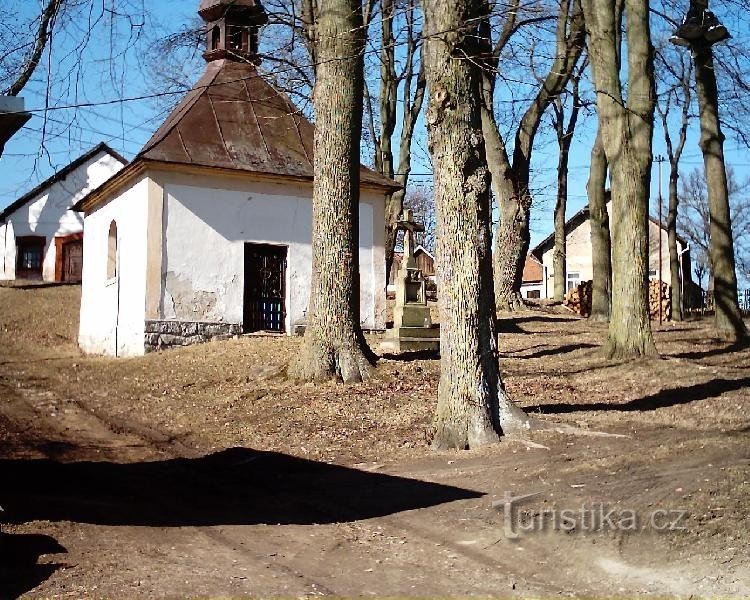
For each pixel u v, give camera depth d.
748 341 18.12
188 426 12.90
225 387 15.09
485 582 6.00
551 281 60.66
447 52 10.15
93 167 39.47
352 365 14.34
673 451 9.09
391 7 16.56
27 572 5.96
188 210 21.25
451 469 9.19
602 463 8.73
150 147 21.08
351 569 6.32
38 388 16.61
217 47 24.58
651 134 15.09
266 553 6.72
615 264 15.63
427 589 5.85
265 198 22.36
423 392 13.48
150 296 20.62
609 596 5.65
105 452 11.45
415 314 18.33
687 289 52.88
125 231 22.19
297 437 11.51
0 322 27.16
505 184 25.70
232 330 21.64
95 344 23.83
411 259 18.66
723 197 18.48
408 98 27.80
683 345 18.22
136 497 8.83
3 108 6.69
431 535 7.19
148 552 6.62
